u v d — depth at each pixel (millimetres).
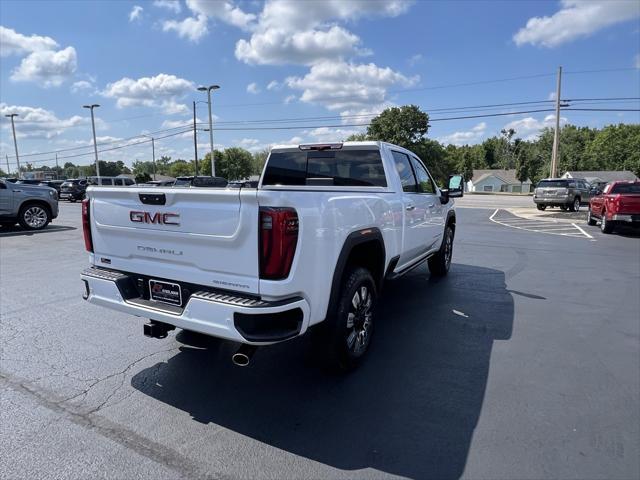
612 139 88562
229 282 2795
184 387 3395
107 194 3359
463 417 2969
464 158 109125
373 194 4133
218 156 94000
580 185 24688
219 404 3148
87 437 2732
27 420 2916
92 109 41531
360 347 3691
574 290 6328
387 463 2500
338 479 2367
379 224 3906
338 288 3230
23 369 3684
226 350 4102
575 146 89438
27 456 2539
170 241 3035
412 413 3025
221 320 2715
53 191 13781
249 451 2605
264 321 2709
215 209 2760
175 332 4559
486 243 11250
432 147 70938
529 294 6082
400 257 4691
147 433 2783
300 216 2732
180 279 3031
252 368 3732
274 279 2650
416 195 5273
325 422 2918
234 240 2707
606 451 2590
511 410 3057
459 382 3471
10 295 5926
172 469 2439
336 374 3592
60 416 2969
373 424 2893
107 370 3680
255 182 5652
